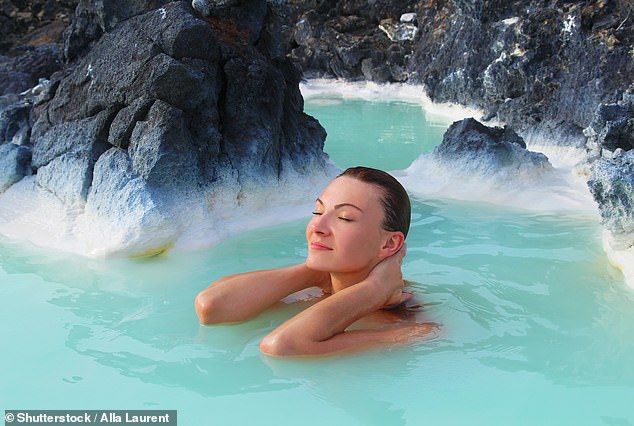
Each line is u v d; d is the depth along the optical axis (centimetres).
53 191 492
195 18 496
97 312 354
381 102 1108
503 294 361
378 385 271
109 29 535
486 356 294
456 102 1006
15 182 523
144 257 438
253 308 325
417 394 266
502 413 254
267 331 318
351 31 1314
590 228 476
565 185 569
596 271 397
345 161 709
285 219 507
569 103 782
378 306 311
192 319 339
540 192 551
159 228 439
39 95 573
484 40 970
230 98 517
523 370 284
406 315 325
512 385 273
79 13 620
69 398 270
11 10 1194
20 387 280
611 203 400
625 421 251
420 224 487
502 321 328
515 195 551
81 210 473
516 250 432
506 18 955
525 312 340
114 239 437
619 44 771
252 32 567
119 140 475
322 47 1279
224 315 320
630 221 395
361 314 304
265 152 523
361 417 252
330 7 1346
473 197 558
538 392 269
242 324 324
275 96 543
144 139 462
